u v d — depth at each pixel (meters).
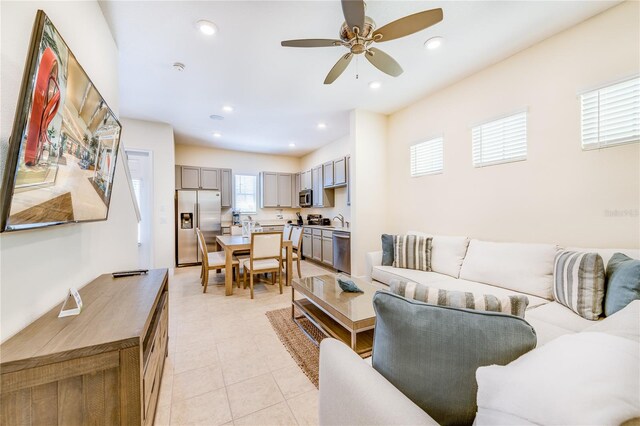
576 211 2.15
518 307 0.81
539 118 2.38
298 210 7.13
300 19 2.03
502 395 0.56
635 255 1.70
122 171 2.19
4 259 0.87
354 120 3.89
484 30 2.20
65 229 1.29
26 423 0.78
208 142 5.65
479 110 2.87
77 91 1.18
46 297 1.12
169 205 4.46
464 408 0.70
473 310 0.75
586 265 1.67
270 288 3.77
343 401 0.82
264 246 3.39
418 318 0.76
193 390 1.63
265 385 1.68
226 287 3.43
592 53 2.05
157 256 4.37
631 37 1.86
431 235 3.18
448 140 3.22
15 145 0.79
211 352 2.06
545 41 2.32
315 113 4.04
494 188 2.75
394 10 1.99
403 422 0.62
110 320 1.03
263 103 3.64
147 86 3.09
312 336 2.29
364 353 1.67
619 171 1.93
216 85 3.09
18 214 0.83
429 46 2.40
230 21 2.04
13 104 0.90
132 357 0.90
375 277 3.07
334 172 5.25
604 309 1.55
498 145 2.71
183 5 1.87
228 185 6.13
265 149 6.33
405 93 3.38
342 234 4.40
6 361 0.75
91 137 1.38
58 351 0.80
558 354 0.59
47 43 0.91
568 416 0.46
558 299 1.84
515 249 2.27
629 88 1.89
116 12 1.91
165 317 1.87
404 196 3.88
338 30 2.16
